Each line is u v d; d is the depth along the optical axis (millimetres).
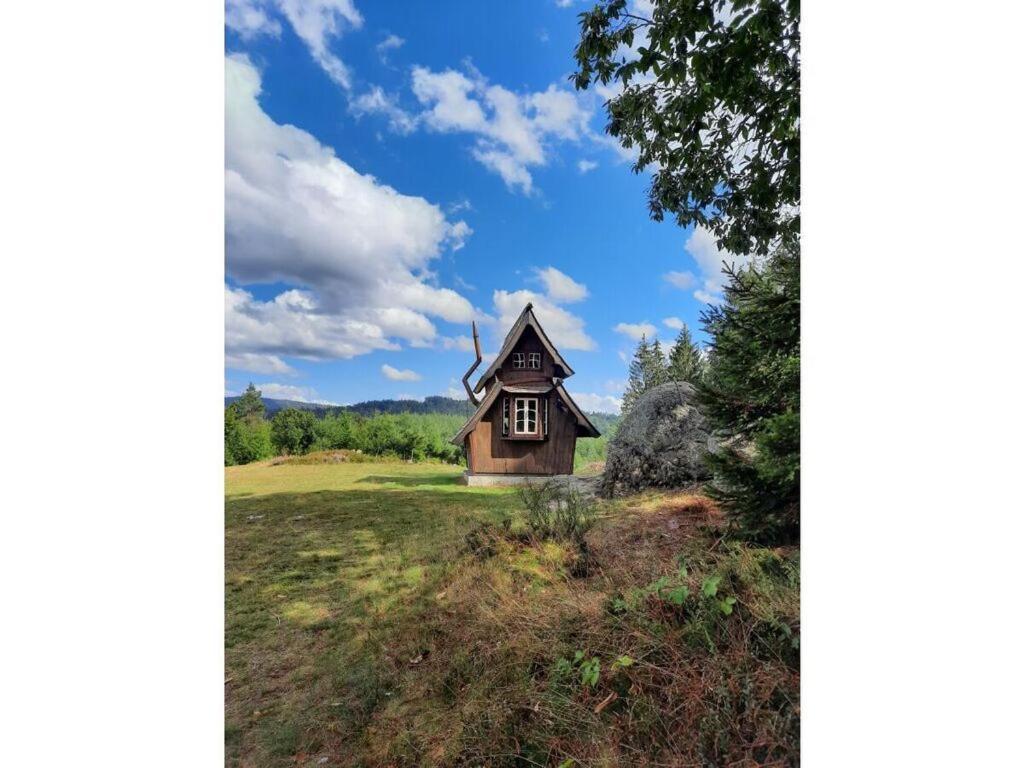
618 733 2072
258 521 8445
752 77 3828
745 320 2914
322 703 2896
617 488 7617
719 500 3115
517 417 13289
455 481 14125
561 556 4355
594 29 4172
